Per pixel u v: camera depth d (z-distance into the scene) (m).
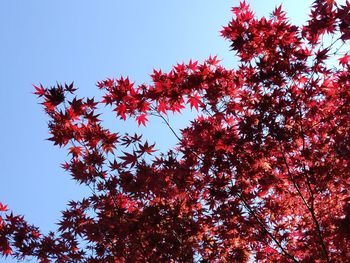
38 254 7.27
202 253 7.91
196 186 7.74
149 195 7.57
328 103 7.57
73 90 6.53
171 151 7.38
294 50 7.05
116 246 7.30
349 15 5.93
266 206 8.23
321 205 8.22
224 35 7.15
